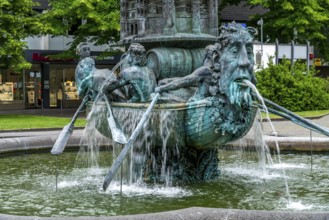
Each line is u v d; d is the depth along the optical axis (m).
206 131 8.92
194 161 9.88
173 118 8.91
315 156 13.70
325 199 8.61
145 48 10.44
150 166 9.72
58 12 29.66
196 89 9.37
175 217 5.85
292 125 23.28
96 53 40.31
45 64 41.28
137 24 10.28
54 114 34.16
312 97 32.50
